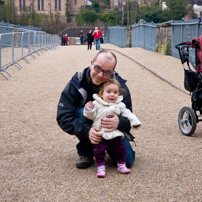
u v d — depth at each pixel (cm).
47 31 11181
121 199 308
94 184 340
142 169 378
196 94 518
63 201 307
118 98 356
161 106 734
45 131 550
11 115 659
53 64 1382
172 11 6481
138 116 650
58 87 948
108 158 417
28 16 11619
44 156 428
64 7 14250
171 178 353
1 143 486
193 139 505
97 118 347
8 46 1219
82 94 357
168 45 1648
